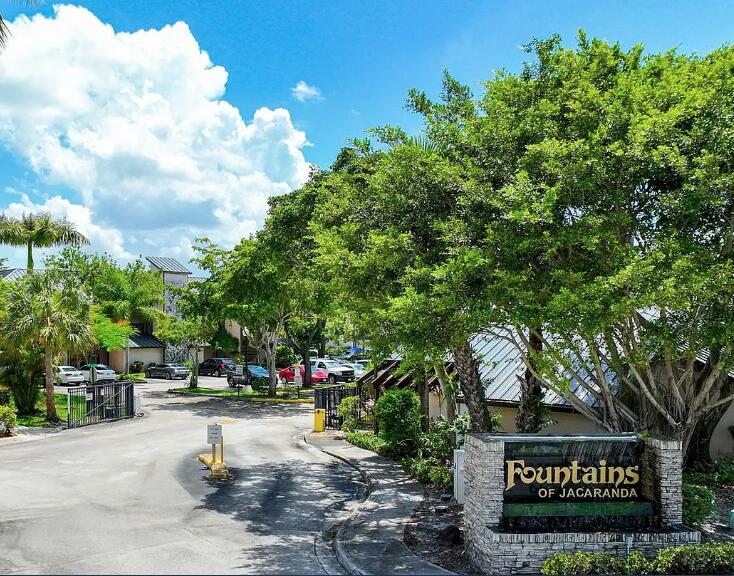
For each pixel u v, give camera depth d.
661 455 10.37
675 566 9.57
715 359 13.79
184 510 13.86
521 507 10.20
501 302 11.26
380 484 16.64
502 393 19.11
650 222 12.05
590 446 10.53
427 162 12.71
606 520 10.25
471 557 10.62
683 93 11.38
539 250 11.88
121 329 47.38
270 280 34.81
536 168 11.74
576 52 12.68
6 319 27.83
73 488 15.79
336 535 12.27
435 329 11.67
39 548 10.88
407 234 12.65
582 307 10.16
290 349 60.34
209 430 17.62
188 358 59.09
